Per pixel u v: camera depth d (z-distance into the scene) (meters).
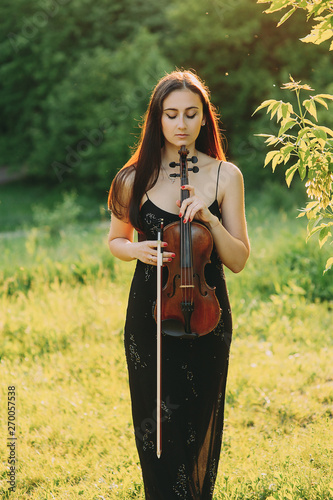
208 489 2.61
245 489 2.95
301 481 2.93
